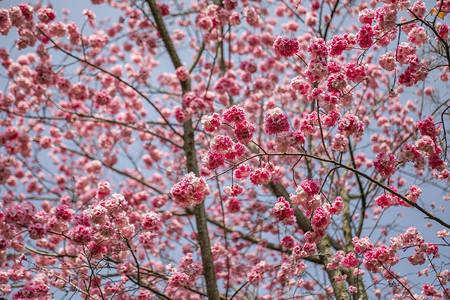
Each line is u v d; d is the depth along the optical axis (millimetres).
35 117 6820
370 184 7023
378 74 8188
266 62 8406
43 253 5035
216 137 3439
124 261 5086
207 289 5668
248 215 8539
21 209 4301
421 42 3928
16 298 4430
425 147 3604
